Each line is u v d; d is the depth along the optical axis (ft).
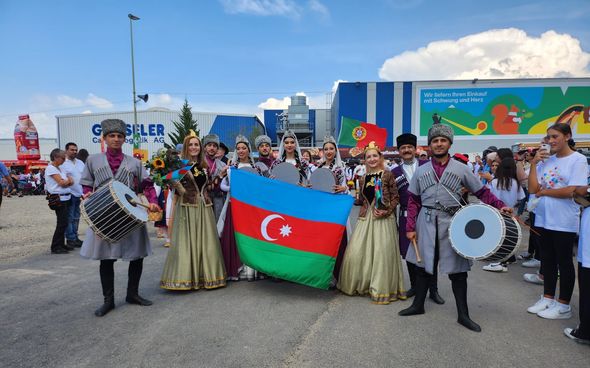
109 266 13.96
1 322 13.02
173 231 16.26
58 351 10.95
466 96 106.42
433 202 12.91
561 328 12.61
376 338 11.78
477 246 11.72
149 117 144.46
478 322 13.09
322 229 15.33
